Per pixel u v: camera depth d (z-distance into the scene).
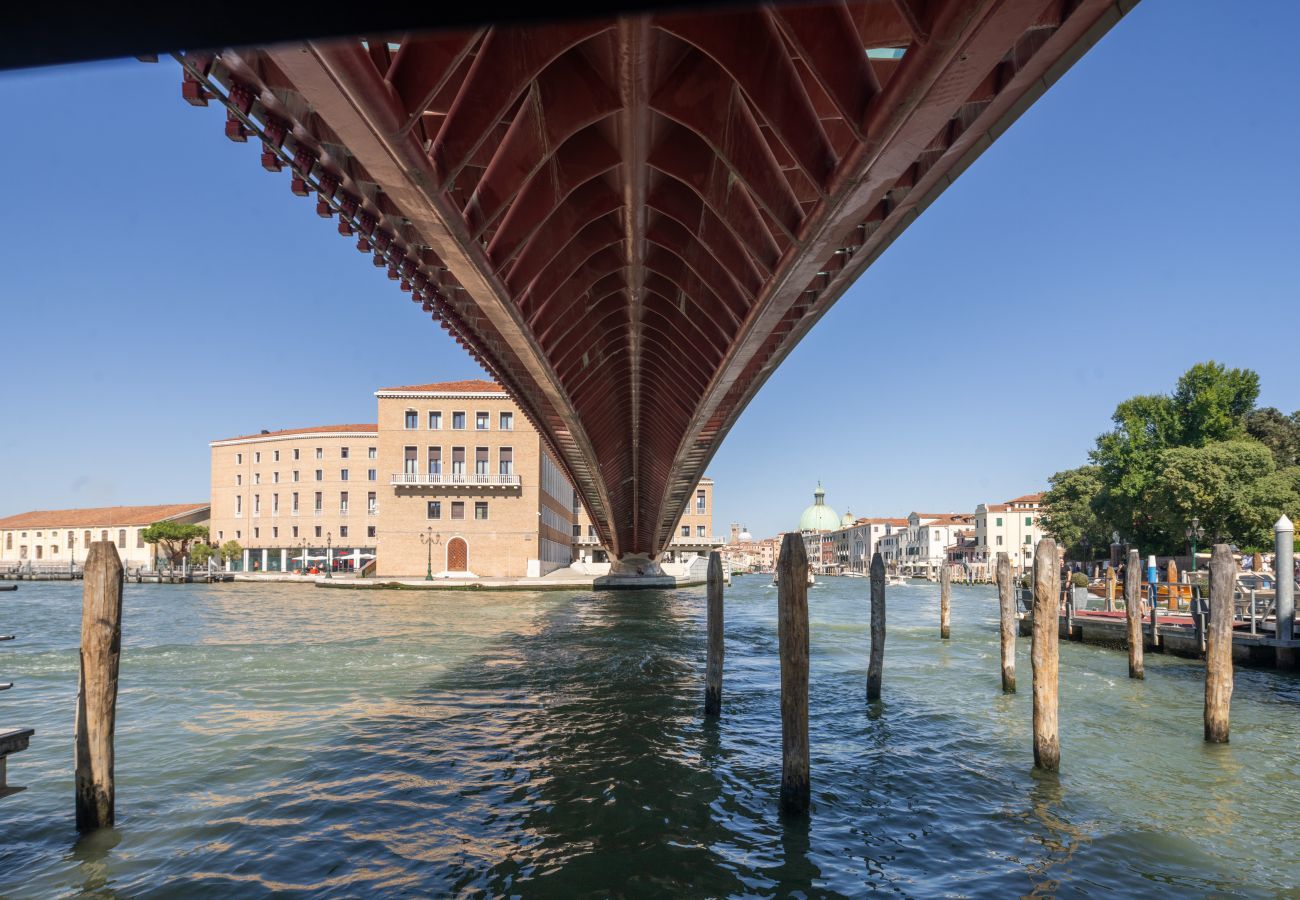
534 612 37.78
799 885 7.29
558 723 13.51
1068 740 12.50
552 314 17.34
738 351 17.78
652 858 7.85
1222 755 11.67
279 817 8.79
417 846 8.05
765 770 10.86
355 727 12.95
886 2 9.20
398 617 34.44
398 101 8.20
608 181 13.90
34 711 14.27
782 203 11.37
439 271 15.15
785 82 9.43
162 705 14.58
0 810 8.94
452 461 64.38
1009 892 7.19
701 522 106.44
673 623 32.31
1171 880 7.46
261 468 87.12
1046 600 10.91
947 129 10.15
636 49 9.36
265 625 30.53
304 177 10.20
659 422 32.34
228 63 7.75
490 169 10.93
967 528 130.88
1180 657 21.84
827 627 31.75
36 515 110.12
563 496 89.19
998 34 6.99
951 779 10.48
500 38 8.80
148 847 7.92
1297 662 19.00
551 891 7.09
